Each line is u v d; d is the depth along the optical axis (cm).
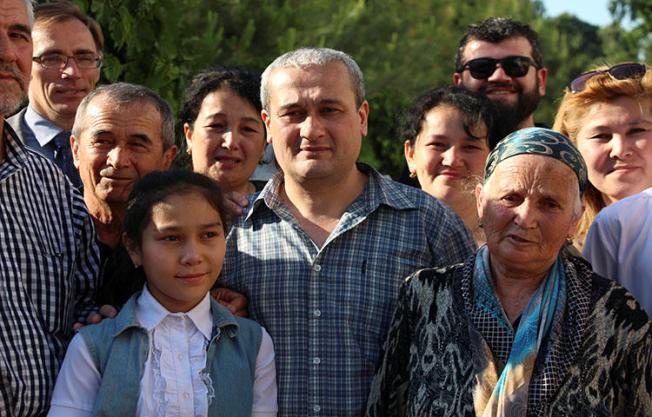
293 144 377
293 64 378
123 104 426
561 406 312
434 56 1420
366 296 375
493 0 1930
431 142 490
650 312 367
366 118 398
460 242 391
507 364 317
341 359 370
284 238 387
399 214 386
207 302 365
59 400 347
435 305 340
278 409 373
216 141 479
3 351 342
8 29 374
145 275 379
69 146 541
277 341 378
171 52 637
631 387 320
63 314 377
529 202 322
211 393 349
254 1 870
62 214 388
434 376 331
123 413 341
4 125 375
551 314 323
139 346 351
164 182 359
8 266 355
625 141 412
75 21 549
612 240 380
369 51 1221
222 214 365
